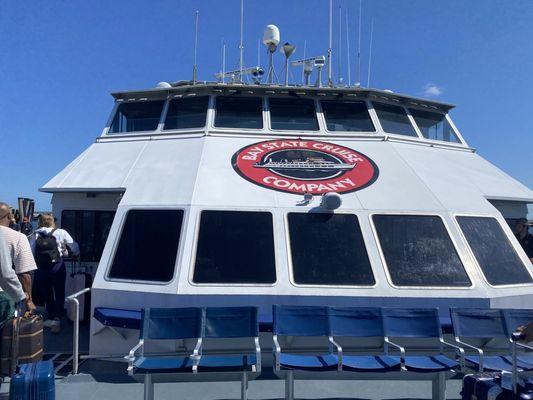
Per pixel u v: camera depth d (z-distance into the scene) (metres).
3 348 4.44
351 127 7.20
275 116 7.20
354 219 5.46
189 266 5.04
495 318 4.69
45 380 3.76
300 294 4.93
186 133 6.93
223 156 6.27
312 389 4.71
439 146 7.45
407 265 5.23
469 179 6.61
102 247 7.31
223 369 4.00
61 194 7.31
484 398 3.78
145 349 5.04
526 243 7.26
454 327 4.63
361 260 5.21
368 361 4.23
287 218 5.40
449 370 4.09
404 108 7.73
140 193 5.79
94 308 5.21
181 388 4.70
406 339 5.09
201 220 5.32
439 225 5.54
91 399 4.42
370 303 4.97
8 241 4.79
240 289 4.94
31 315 4.82
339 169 6.15
